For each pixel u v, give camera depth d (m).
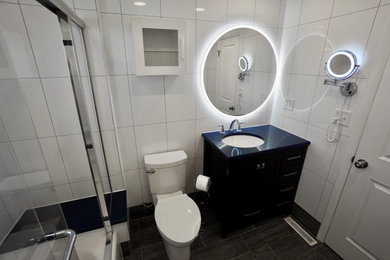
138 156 1.78
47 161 1.49
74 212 1.53
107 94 1.48
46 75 1.29
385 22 1.11
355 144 1.35
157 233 1.81
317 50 1.56
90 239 1.37
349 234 1.48
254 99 2.02
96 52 1.36
